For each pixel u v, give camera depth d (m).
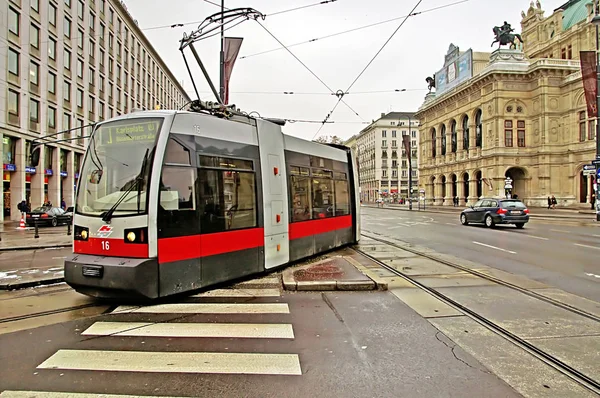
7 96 28.55
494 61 49.16
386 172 111.44
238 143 7.64
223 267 7.05
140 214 5.92
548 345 4.51
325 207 11.22
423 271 8.83
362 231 19.47
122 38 50.75
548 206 43.09
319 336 4.79
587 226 21.17
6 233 20.55
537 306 6.09
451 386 3.54
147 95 62.25
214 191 6.96
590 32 47.78
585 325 5.21
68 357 4.18
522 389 3.50
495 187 47.94
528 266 9.52
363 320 5.41
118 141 6.38
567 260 10.34
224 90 13.17
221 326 5.16
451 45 58.31
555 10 54.50
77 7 38.38
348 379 3.67
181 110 7.25
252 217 7.83
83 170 6.52
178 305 6.12
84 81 39.88
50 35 33.72
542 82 46.69
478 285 7.49
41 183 32.62
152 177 5.98
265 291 7.02
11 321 5.46
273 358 4.14
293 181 9.46
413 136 112.81
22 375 3.77
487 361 4.08
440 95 60.84
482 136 50.50
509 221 20.20
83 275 6.02
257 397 3.36
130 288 5.74
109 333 4.92
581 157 44.66
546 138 46.66
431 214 37.84
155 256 5.93
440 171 62.19
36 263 10.51
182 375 3.76
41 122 32.56
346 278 7.45
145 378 3.70
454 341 4.64
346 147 13.33
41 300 6.59
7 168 29.03
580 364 4.01
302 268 8.65
